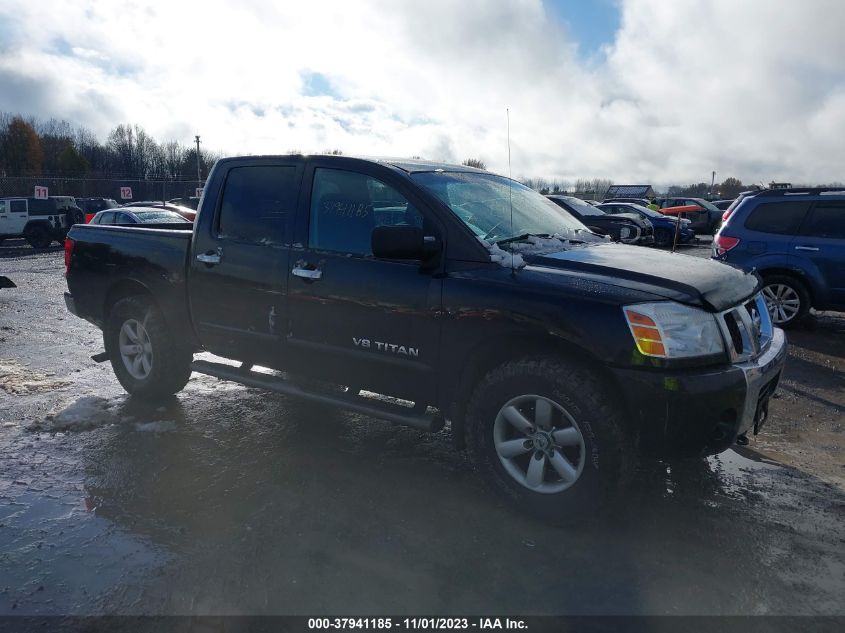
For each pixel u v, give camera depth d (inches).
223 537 124.0
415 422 141.9
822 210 314.5
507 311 128.3
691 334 119.5
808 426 190.9
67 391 215.9
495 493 135.1
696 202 1182.9
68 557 117.2
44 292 454.6
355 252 151.9
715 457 164.2
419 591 107.8
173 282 185.5
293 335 161.8
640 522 130.9
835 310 316.2
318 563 115.4
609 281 126.0
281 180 167.3
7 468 154.6
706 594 107.7
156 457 161.3
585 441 122.0
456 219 139.9
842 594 108.1
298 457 161.8
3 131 2699.3
